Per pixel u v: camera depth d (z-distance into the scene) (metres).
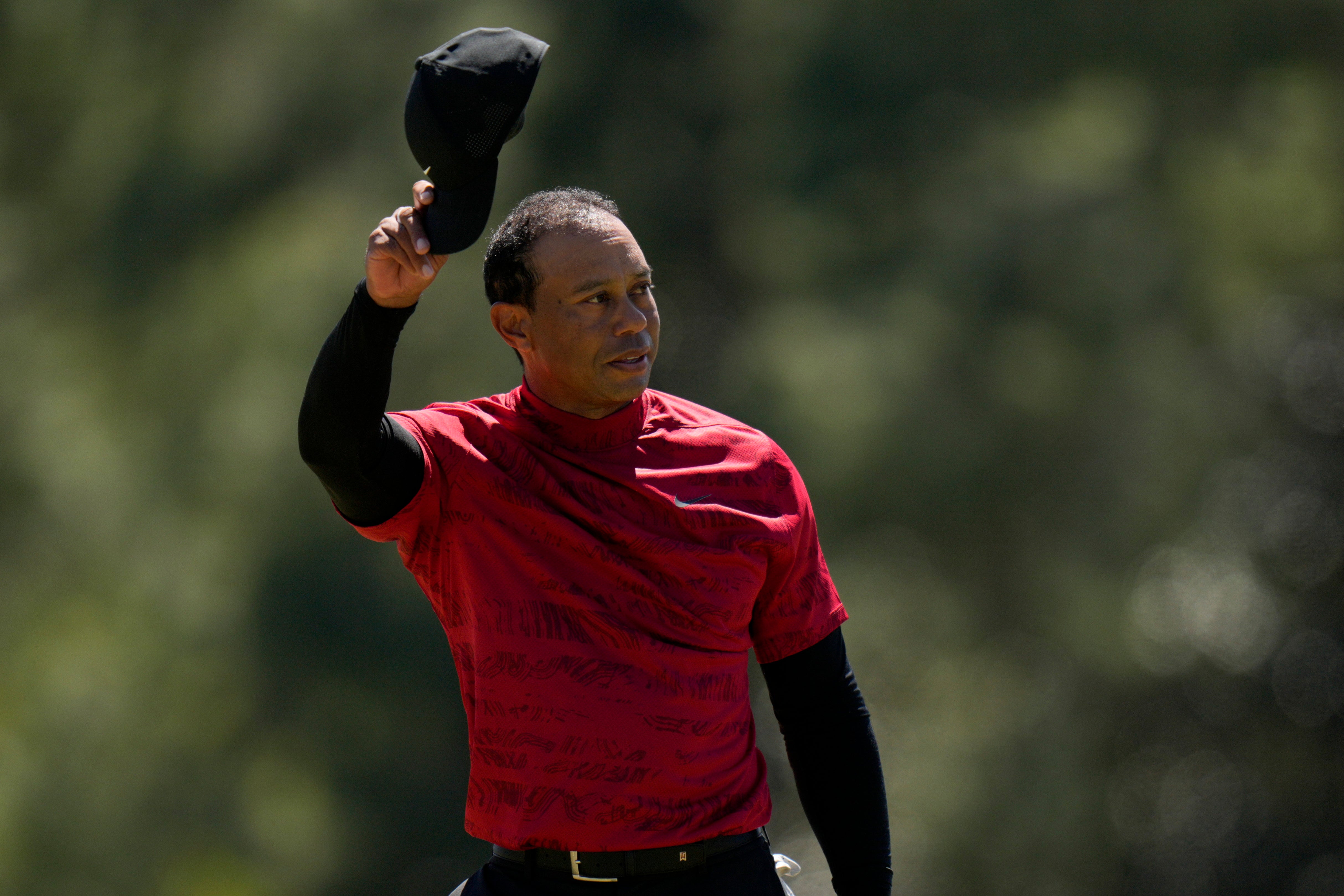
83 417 35.62
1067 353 32.50
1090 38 34.41
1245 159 34.16
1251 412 35.12
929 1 35.19
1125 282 32.53
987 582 33.97
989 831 34.44
